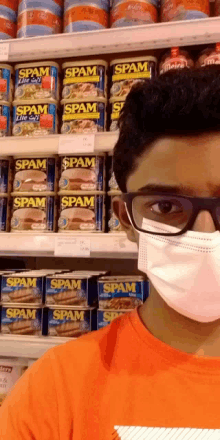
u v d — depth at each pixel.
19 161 1.35
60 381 0.62
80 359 0.65
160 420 0.56
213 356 0.59
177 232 0.58
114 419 0.57
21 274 1.35
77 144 1.22
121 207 0.71
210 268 0.57
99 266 1.77
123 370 0.61
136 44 1.24
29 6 1.36
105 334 0.69
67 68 1.35
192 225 0.57
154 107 0.57
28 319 1.32
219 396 0.56
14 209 1.34
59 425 0.59
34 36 1.34
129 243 1.17
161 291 0.62
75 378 0.62
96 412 0.59
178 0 1.25
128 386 0.59
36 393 0.62
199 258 0.57
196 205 0.54
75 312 1.29
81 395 0.60
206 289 0.58
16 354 1.25
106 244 1.18
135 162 0.60
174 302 0.60
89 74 1.33
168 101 0.56
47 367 0.65
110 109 1.33
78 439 0.58
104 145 1.21
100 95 1.32
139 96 0.63
